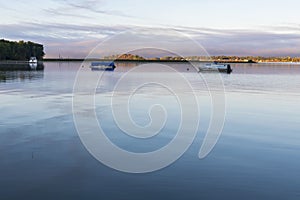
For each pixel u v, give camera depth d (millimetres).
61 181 8820
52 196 7969
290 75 74875
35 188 8367
